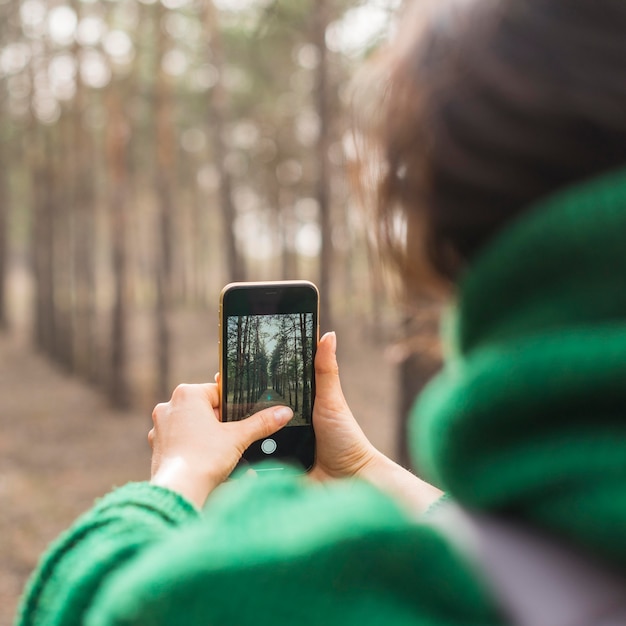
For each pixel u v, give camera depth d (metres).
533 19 0.43
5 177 30.16
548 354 0.39
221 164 15.69
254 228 36.81
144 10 16.38
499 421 0.40
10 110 23.44
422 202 0.46
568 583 0.39
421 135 0.46
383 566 0.39
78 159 20.58
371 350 23.31
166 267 17.28
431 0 0.48
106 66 16.56
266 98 21.25
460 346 0.46
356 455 1.09
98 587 0.53
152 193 29.67
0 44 21.88
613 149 0.42
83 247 21.94
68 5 17.64
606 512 0.36
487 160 0.43
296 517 0.42
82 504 9.77
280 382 1.13
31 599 0.59
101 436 14.26
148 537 0.57
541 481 0.38
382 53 0.52
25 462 12.09
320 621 0.38
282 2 12.11
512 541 0.41
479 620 0.39
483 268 0.43
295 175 24.22
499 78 0.43
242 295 1.22
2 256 31.38
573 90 0.41
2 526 8.55
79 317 21.98
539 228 0.40
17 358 24.86
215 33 15.29
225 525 0.43
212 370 22.44
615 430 0.38
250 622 0.39
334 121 11.61
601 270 0.39
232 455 0.90
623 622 0.37
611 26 0.42
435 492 1.00
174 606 0.40
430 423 0.44
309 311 1.23
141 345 27.55
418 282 0.50
